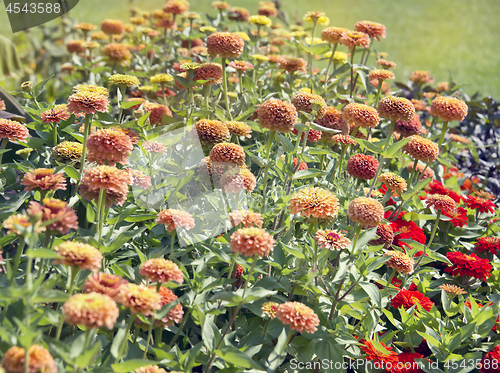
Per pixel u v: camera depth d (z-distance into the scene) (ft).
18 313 4.06
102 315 3.36
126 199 5.89
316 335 5.13
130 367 3.76
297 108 6.79
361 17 40.68
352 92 9.83
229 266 5.82
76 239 4.90
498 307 6.09
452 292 6.54
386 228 6.59
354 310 5.57
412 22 41.50
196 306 4.68
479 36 38.75
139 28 15.30
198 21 14.93
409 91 13.70
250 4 38.60
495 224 8.30
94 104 5.62
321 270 5.37
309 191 5.23
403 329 5.98
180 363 4.38
